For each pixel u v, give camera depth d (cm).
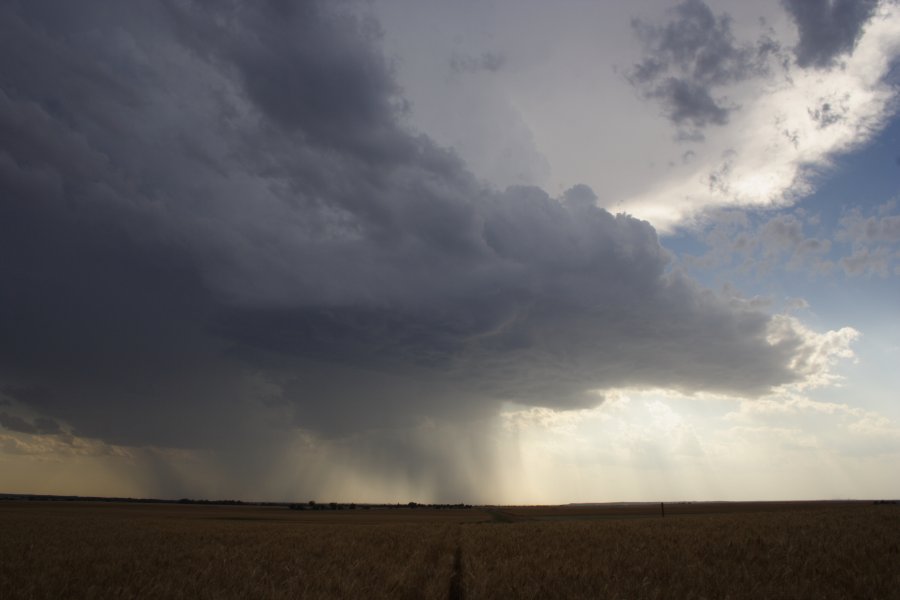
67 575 1545
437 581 1474
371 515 9700
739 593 1219
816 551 1859
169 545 2656
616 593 1200
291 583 1430
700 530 2898
